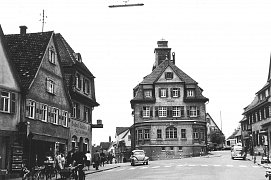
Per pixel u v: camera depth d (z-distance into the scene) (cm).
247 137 6969
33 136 2909
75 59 4072
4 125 2591
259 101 6025
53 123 3353
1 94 2588
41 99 3128
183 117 6316
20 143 2723
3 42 2648
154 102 6388
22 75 2958
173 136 6281
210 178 2344
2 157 2600
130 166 4041
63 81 3666
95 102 4566
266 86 5438
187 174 2670
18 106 2780
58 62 3572
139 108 6419
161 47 7338
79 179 1905
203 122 6341
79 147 4122
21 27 3566
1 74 2595
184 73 6644
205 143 6344
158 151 6241
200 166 3616
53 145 3356
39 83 3097
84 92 4244
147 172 2936
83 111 4253
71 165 1950
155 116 6341
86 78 4369
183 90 6381
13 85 2731
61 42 4159
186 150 6225
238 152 4984
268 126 5278
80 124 4116
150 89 6456
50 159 2466
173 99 6372
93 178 2503
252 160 4616
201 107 6356
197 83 6456
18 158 2677
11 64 2719
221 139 10169
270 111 5225
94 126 4534
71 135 3806
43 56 3141
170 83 6412
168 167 3509
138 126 6394
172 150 6238
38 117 3061
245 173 2762
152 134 6294
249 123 6631
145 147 6272
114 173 2958
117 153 9844
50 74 3341
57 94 3497
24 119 2811
